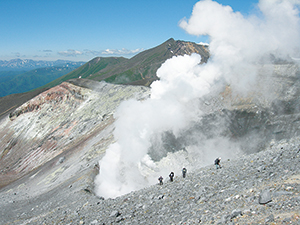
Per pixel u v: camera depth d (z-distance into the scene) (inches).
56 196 1592.0
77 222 672.4
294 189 354.9
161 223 454.0
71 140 3843.5
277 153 709.3
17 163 4067.4
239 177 590.9
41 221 879.1
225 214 364.8
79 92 5064.0
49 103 5221.5
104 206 810.2
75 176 2020.2
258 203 359.6
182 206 521.0
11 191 2605.8
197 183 696.4
